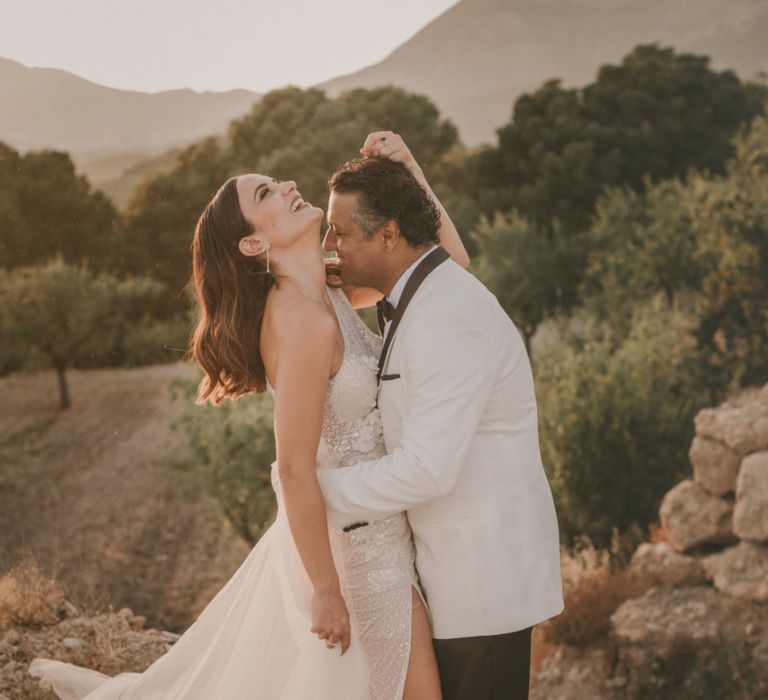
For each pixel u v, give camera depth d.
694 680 7.78
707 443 9.77
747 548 8.97
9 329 29.69
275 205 2.08
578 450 12.50
